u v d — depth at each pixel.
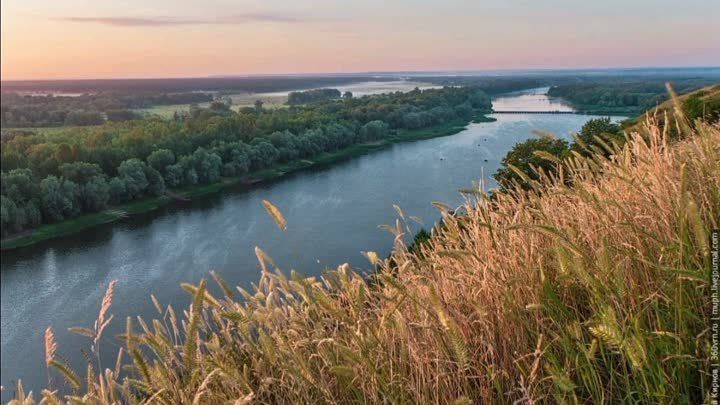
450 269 3.88
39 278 66.69
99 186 99.75
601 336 2.43
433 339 3.18
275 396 3.20
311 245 68.00
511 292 3.34
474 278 3.50
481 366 3.00
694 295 2.88
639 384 2.57
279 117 182.75
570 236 3.48
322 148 150.75
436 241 4.53
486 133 172.38
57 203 93.38
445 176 103.75
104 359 37.91
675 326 2.59
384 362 3.16
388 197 90.00
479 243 4.10
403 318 3.21
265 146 134.88
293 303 3.60
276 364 3.23
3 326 53.53
